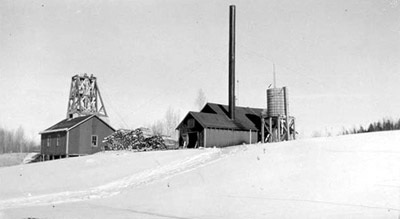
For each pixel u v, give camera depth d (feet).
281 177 55.11
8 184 76.33
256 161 67.36
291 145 75.56
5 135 282.36
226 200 47.91
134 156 100.89
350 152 60.90
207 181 60.70
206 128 121.60
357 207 38.24
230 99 134.00
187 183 61.77
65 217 40.98
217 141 123.54
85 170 88.79
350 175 49.75
